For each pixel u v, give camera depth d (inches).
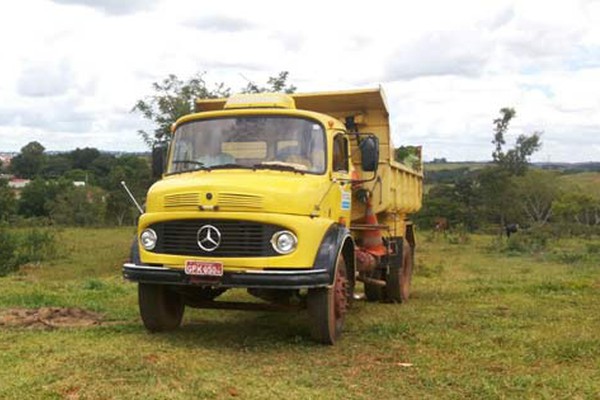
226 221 266.8
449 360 255.0
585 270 702.5
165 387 205.6
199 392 202.5
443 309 392.2
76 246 1119.0
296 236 266.1
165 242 276.5
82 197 2114.9
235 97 325.7
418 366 245.9
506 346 280.8
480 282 549.3
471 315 365.7
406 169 446.6
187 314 362.9
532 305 406.6
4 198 1696.6
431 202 1852.9
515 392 211.5
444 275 647.1
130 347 267.4
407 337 300.0
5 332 299.0
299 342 287.9
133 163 2188.7
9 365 234.5
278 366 243.9
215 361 248.1
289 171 291.9
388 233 416.2
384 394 209.9
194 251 270.7
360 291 481.1
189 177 292.8
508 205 1840.6
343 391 211.6
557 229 1561.3
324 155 300.8
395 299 428.5
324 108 396.8
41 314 341.1
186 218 270.8
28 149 3275.1
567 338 295.7
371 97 374.9
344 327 324.8
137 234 291.3
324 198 288.7
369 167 315.6
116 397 195.2
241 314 366.3
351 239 304.7
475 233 1784.0
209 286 270.4
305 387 215.5
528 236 1320.1
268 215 264.4
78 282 532.1
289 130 305.6
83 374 218.5
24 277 665.6
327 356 262.2
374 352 269.9
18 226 1877.5
